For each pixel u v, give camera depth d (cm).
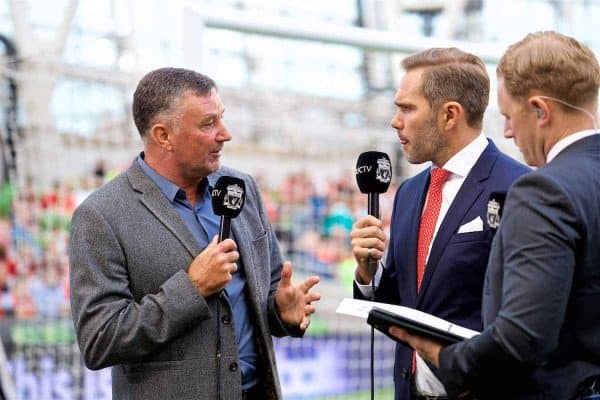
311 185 602
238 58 592
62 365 532
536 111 218
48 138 543
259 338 275
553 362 213
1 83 531
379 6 677
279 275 298
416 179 289
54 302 550
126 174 274
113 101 550
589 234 207
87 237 261
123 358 256
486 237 261
